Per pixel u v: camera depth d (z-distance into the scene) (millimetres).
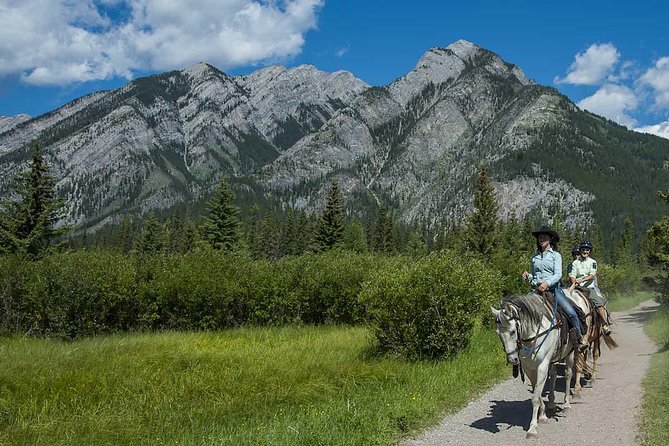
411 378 10484
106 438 7000
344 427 7379
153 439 7004
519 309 7605
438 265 13172
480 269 14375
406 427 7688
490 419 8219
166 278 18828
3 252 27969
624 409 8336
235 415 8156
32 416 7750
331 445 6680
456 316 12711
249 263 20891
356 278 20500
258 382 9703
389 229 88062
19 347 13141
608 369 12172
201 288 18672
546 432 7453
